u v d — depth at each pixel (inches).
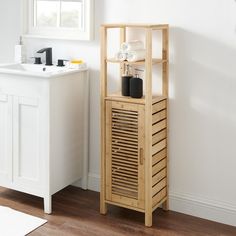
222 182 116.9
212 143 116.7
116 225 116.8
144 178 114.9
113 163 119.3
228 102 112.8
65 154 128.3
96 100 134.3
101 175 121.3
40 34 141.3
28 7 142.3
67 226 115.8
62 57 138.3
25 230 112.8
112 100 115.9
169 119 122.0
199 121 117.7
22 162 126.3
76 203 129.6
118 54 113.7
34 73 117.9
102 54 114.9
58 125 123.5
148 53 107.7
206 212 120.1
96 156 137.4
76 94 130.0
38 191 124.1
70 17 135.6
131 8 123.2
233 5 108.2
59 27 137.9
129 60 112.0
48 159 120.7
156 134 115.7
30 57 144.8
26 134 123.9
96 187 138.2
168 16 117.3
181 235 111.9
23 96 121.7
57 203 129.3
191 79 117.0
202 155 118.8
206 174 119.0
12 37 147.7
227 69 111.7
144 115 111.7
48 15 139.9
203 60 114.4
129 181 117.7
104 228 115.1
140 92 114.2
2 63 151.7
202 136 118.0
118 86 129.4
